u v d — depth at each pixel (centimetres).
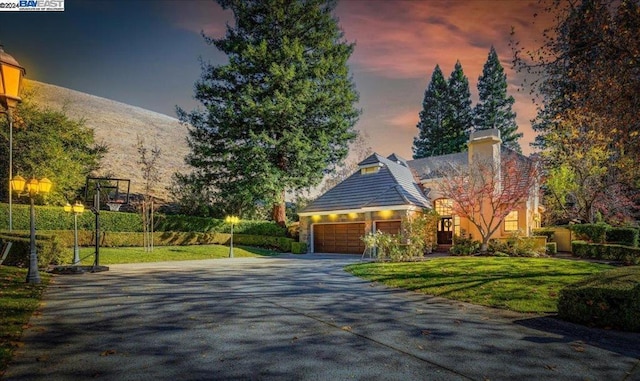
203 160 2544
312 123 2614
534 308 648
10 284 795
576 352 432
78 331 485
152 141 4444
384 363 387
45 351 405
